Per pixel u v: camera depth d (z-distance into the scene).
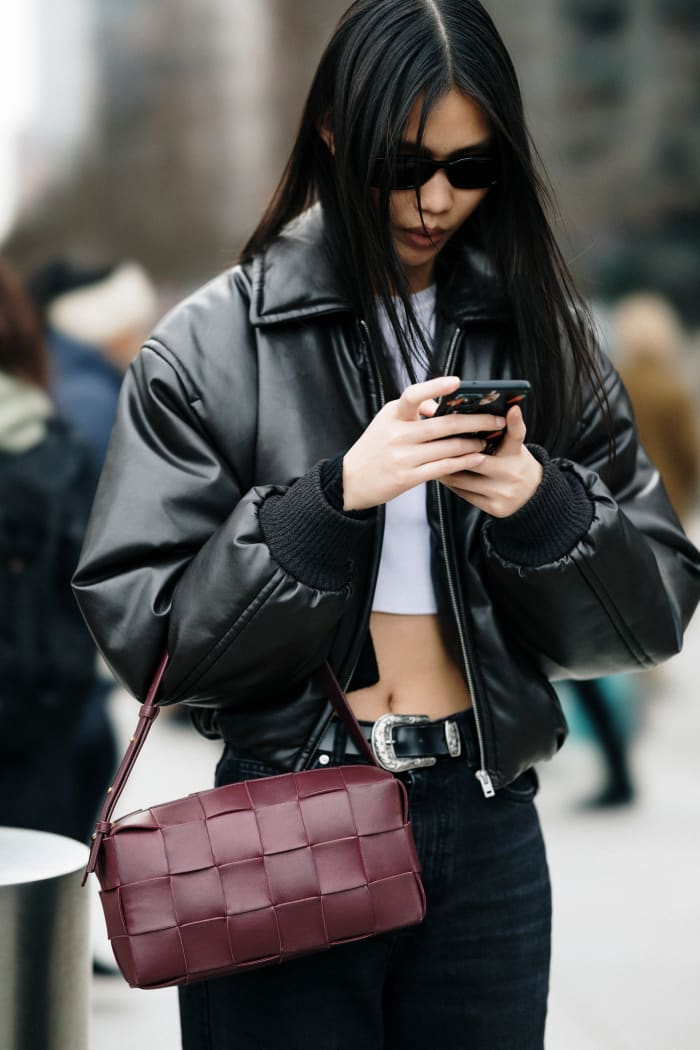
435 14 2.68
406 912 2.67
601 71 42.78
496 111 2.70
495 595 2.88
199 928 2.57
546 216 2.90
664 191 43.53
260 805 2.64
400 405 2.52
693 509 9.47
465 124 2.70
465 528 2.87
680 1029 5.40
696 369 23.25
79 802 6.00
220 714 2.87
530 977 2.91
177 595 2.69
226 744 2.95
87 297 7.59
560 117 42.50
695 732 10.45
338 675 2.82
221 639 2.63
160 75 54.56
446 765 2.86
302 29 45.84
